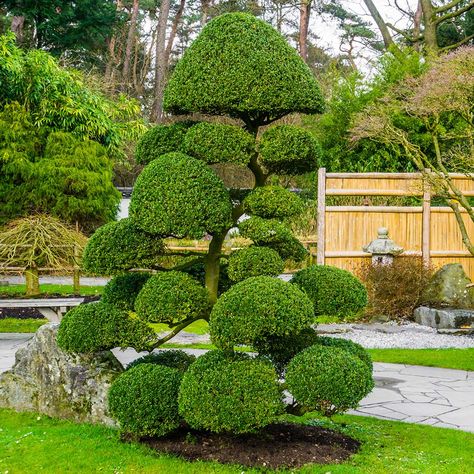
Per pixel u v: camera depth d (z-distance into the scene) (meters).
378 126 11.25
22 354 5.57
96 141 13.89
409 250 11.80
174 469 3.97
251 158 4.69
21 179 12.96
